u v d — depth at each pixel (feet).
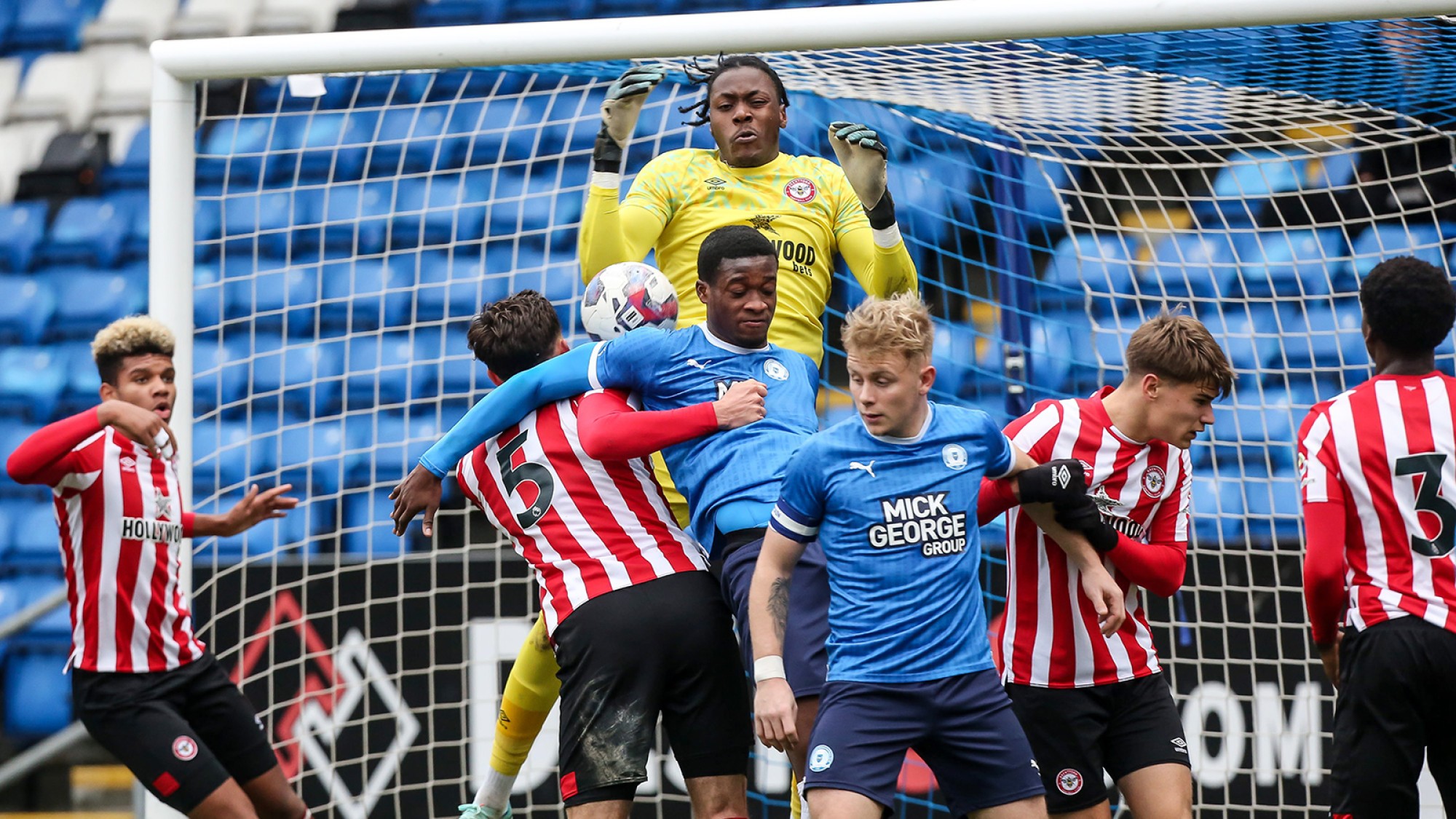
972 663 39.29
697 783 43.24
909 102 68.03
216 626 62.54
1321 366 91.66
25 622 61.62
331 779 62.18
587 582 43.57
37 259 115.96
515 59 55.01
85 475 49.67
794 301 50.57
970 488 40.01
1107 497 44.14
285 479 93.50
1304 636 60.64
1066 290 79.87
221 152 110.63
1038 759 44.16
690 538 45.83
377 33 56.03
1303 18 50.62
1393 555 43.57
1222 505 82.12
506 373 48.19
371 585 62.90
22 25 133.08
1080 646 43.96
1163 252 97.09
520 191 105.70
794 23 52.75
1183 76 61.31
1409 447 43.37
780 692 38.68
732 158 51.44
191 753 49.90
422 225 65.67
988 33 52.11
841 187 52.80
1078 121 69.00
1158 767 43.50
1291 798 59.77
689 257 51.19
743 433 44.55
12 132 124.77
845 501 39.52
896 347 38.42
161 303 57.16
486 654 62.54
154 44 57.57
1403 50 56.90
